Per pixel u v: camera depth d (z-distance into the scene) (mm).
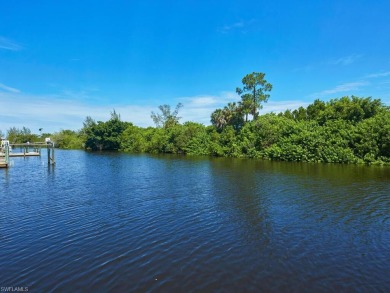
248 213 16203
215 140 67125
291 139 50156
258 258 10445
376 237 12391
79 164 45812
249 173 32500
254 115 67562
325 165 40156
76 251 11227
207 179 28422
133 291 8375
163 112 99500
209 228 13758
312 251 11008
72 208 17594
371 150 40531
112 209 17312
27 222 14867
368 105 47812
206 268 9719
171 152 76500
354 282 8758
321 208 16969
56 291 8414
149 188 24000
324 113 51281
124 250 11281
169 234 12984
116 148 101125
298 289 8383
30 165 44344
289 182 25859
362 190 21719
